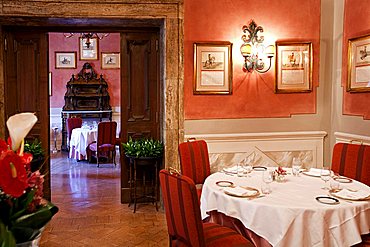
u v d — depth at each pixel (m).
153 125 5.24
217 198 2.87
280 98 4.90
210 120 4.77
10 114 4.97
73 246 3.73
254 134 4.84
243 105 4.83
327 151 5.04
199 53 4.70
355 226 2.50
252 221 2.59
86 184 6.26
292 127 4.95
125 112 5.17
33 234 1.09
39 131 5.09
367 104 4.28
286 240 2.47
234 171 3.54
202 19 4.70
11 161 1.00
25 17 4.39
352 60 4.52
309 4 4.89
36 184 1.13
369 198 2.66
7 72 4.93
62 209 4.88
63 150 9.47
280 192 2.85
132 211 4.82
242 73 4.81
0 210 1.04
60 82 9.67
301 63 4.91
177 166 4.70
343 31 4.71
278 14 4.84
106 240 3.88
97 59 9.75
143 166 5.17
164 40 4.65
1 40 4.68
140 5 4.49
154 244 3.78
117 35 9.79
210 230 2.72
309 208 2.47
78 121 8.84
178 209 2.46
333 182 2.85
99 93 9.56
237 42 4.77
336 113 4.89
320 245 2.45
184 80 4.69
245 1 4.77
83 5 4.41
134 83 5.18
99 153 7.97
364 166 3.49
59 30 5.01
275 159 4.91
